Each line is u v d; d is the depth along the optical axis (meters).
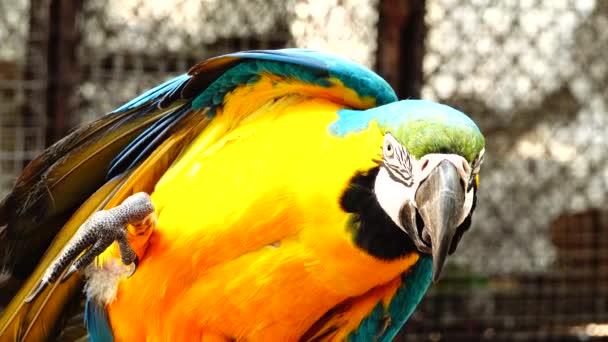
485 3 8.80
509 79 8.94
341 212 4.52
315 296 4.78
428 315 8.91
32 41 7.82
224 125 5.00
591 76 9.16
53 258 5.37
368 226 4.50
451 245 4.65
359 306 5.05
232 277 4.76
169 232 4.82
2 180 7.81
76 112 7.86
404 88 8.06
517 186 9.16
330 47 8.23
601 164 9.24
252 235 4.67
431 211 4.24
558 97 9.10
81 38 7.90
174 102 5.04
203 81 4.90
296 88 4.85
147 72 8.15
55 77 7.82
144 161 5.22
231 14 8.26
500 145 9.06
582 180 9.25
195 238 4.75
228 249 4.72
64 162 5.15
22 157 7.83
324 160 4.56
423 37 8.07
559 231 9.23
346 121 4.60
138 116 5.11
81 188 5.34
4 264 5.41
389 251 4.57
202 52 8.24
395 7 8.02
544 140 9.16
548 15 8.96
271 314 4.82
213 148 4.91
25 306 5.46
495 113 8.97
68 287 5.50
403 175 4.36
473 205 4.54
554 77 9.04
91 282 5.16
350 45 8.20
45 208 5.30
